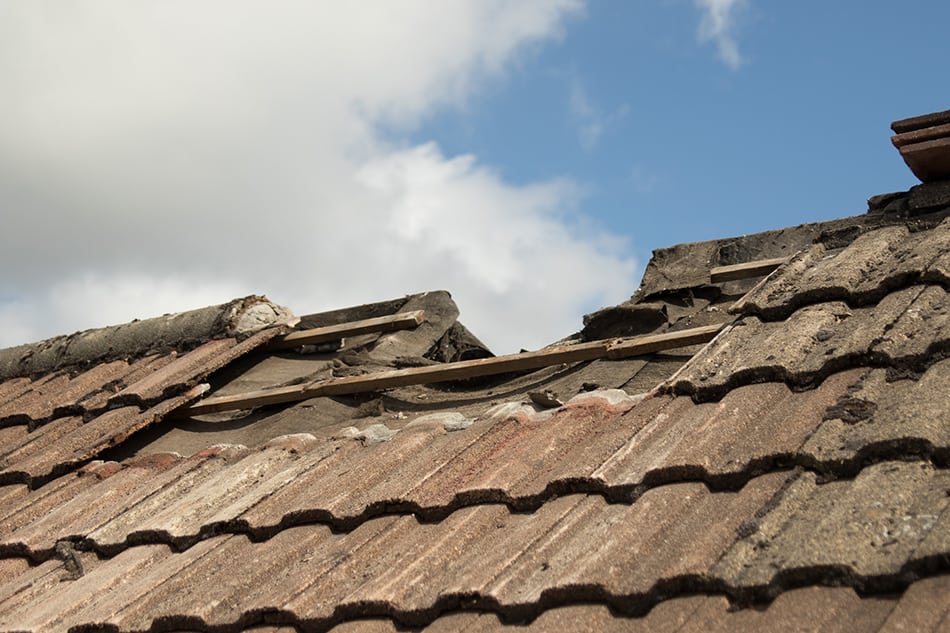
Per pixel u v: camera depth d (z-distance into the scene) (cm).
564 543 342
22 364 841
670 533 321
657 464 354
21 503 580
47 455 616
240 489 499
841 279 428
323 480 473
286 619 370
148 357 751
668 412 397
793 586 273
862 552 269
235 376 695
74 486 578
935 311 380
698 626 276
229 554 440
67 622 427
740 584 280
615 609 302
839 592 265
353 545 402
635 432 395
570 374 579
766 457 329
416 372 603
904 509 280
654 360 543
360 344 727
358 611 355
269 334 717
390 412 607
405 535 399
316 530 429
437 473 429
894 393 339
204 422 646
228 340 719
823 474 313
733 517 311
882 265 438
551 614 308
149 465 577
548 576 324
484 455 437
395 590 354
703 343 533
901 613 245
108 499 544
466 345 778
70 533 511
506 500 388
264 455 528
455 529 380
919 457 298
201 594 405
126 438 621
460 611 334
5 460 639
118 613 413
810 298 431
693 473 343
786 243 638
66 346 827
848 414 333
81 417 676
